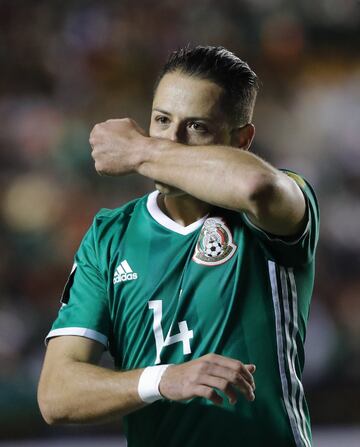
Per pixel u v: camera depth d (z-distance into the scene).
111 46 46.91
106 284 9.41
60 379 8.95
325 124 46.25
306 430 9.09
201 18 48.12
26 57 45.88
